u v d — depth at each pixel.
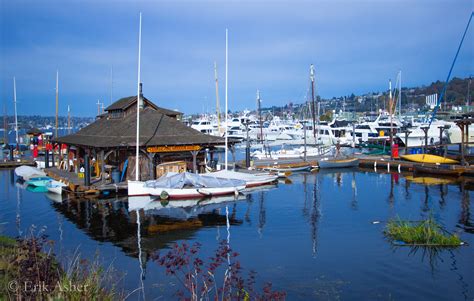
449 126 81.44
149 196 39.12
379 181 48.28
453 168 49.28
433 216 30.08
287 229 27.62
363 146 85.00
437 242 22.95
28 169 52.88
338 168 60.88
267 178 46.94
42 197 39.53
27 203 36.69
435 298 16.64
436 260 20.62
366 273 19.28
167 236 26.28
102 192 39.75
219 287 17.69
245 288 17.05
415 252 21.92
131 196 39.03
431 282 18.09
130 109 52.53
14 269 13.17
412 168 54.88
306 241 24.72
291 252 22.64
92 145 42.16
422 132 82.56
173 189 37.97
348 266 20.25
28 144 93.38
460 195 38.12
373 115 160.25
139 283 18.25
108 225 29.08
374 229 26.94
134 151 44.44
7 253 15.17
